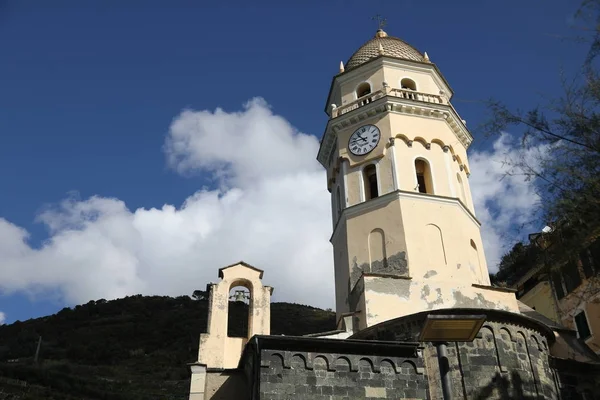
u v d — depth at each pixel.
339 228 33.53
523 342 23.98
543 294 38.00
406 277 28.34
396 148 32.88
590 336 33.22
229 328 64.31
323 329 89.38
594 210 14.78
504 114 16.86
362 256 30.52
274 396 19.97
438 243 30.08
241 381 23.72
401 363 21.80
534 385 22.98
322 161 38.44
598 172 14.71
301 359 21.00
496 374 22.36
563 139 15.58
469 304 28.20
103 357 85.38
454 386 21.97
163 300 120.38
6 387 53.88
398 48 39.34
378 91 35.06
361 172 33.31
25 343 93.81
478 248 32.22
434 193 32.06
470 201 34.75
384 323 24.53
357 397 20.64
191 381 23.41
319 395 20.36
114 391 63.03
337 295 32.31
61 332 101.12
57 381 59.12
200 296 124.94
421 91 36.41
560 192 15.28
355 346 21.55
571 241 16.11
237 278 27.28
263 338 20.89
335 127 35.31
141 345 92.62
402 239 29.72
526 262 19.12
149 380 72.62
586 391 25.05
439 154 33.72
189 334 96.25
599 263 18.56
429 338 15.61
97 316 110.50
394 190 31.28
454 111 35.53
